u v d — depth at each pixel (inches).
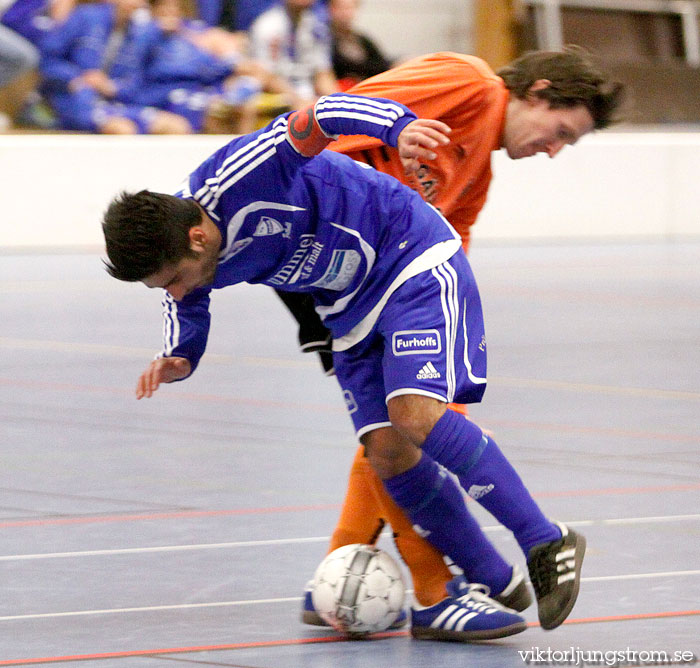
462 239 330.0
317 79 1321.4
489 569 272.1
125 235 236.8
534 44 1515.7
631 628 253.8
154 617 261.9
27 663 231.6
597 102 308.5
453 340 260.8
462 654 247.1
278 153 245.4
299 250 258.5
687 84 1557.6
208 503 358.6
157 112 1267.2
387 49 1488.7
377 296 263.4
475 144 310.2
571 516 344.5
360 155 305.7
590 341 707.4
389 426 267.0
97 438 449.1
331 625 257.8
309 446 436.5
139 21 1243.2
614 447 435.8
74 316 811.4
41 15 1214.3
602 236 1413.6
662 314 832.3
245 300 954.1
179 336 277.3
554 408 509.0
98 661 233.3
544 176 1379.2
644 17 1595.7
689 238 1453.0
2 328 748.6
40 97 1237.7
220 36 1280.8
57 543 318.0
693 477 391.9
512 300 903.1
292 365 618.2
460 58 313.4
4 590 279.3
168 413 495.8
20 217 1191.6
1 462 410.9
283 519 341.4
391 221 264.5
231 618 262.8
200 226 243.1
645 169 1419.8
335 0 1315.2
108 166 1207.6
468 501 366.3
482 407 511.2
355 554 263.9
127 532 328.2
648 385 566.9
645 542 318.3
